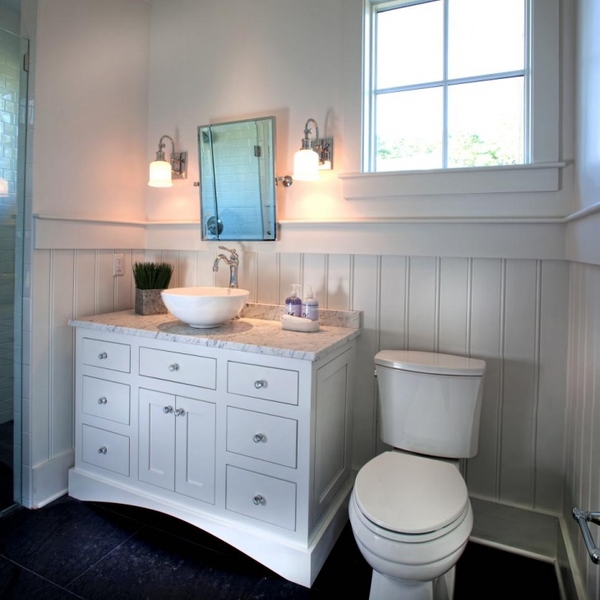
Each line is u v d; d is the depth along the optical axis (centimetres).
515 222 162
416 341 183
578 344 145
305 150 186
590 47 129
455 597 147
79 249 205
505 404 170
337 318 193
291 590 148
